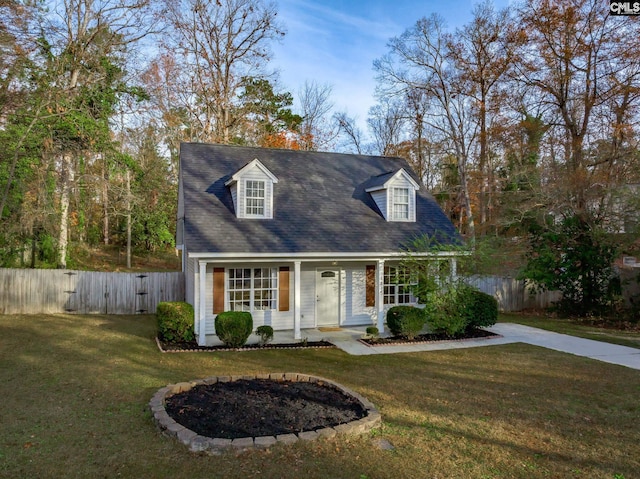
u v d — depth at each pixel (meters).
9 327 13.69
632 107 17.97
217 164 15.34
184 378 8.55
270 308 14.38
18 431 5.82
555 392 8.02
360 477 4.74
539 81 20.23
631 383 8.62
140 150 29.03
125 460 5.00
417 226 15.58
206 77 28.05
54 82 17.66
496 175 28.02
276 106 33.09
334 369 9.52
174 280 17.97
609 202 16.73
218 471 4.77
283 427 5.82
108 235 33.97
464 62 26.70
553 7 19.03
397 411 6.86
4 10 13.73
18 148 15.42
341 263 15.19
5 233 17.36
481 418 6.66
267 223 13.58
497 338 13.21
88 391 7.60
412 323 12.84
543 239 18.16
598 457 5.41
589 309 17.39
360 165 17.77
